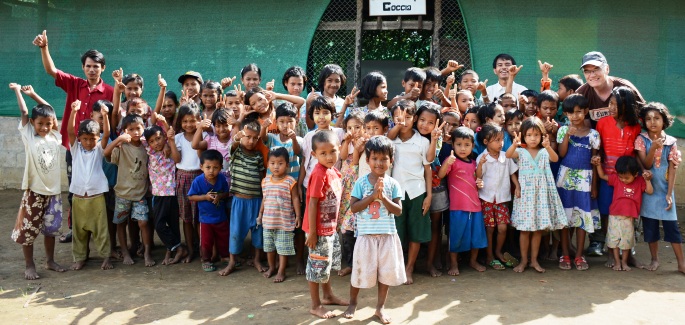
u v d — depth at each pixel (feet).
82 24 24.12
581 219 14.88
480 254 16.21
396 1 22.41
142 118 16.83
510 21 21.97
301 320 11.75
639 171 14.60
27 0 24.30
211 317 11.97
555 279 14.23
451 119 15.23
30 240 14.55
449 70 17.16
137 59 23.89
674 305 12.45
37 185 14.51
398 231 14.12
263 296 13.21
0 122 25.14
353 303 11.98
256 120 14.58
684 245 17.38
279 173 13.89
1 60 24.76
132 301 12.93
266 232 14.20
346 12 23.18
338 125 14.98
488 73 22.17
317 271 11.75
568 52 21.81
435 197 14.71
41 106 14.82
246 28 23.25
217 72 23.49
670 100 21.67
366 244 11.54
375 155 11.46
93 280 14.42
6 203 22.99
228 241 15.79
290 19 22.99
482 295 13.10
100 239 15.34
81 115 18.19
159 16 23.67
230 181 15.25
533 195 14.62
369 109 15.19
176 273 15.02
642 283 13.88
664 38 21.50
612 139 14.99
